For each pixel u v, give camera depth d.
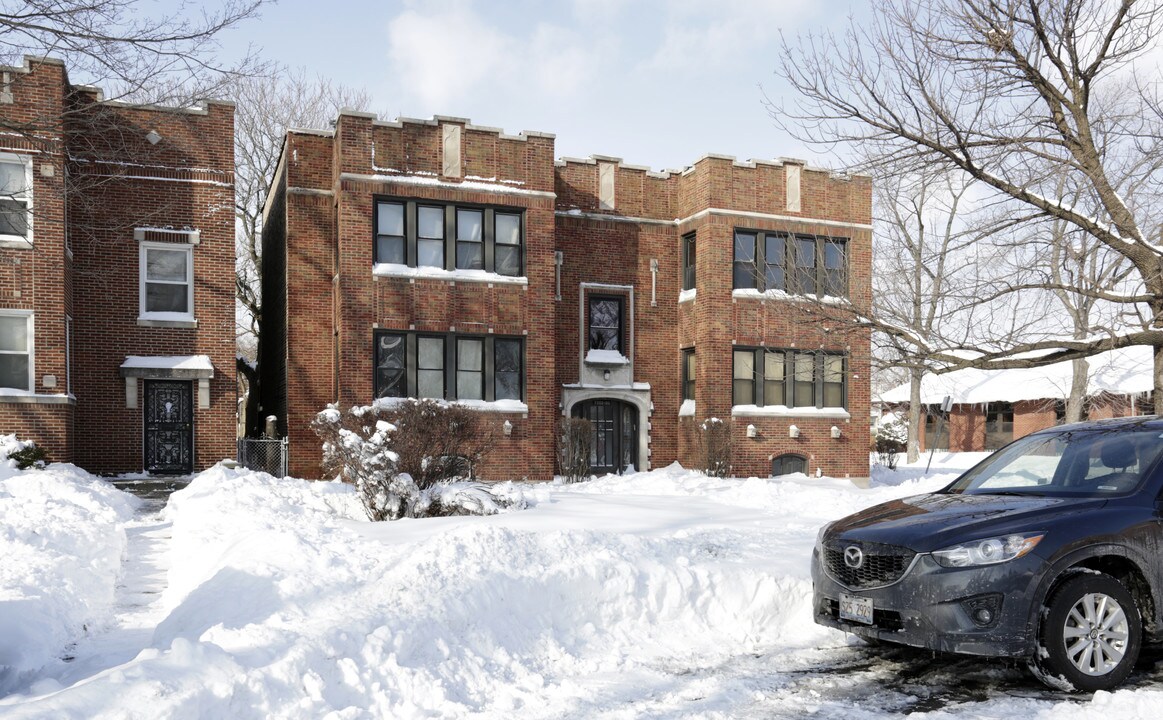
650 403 25.19
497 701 5.78
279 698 5.16
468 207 22.42
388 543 8.91
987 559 5.91
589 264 24.73
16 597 7.26
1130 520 6.21
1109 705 5.41
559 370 24.25
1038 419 38.09
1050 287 12.82
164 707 4.59
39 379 18.84
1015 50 12.29
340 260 21.30
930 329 13.58
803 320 14.92
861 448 25.59
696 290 24.67
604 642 7.12
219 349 21.38
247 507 12.34
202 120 21.44
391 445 12.96
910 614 6.09
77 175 19.67
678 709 5.65
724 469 23.05
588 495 15.15
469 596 6.80
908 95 12.77
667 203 25.69
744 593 7.83
